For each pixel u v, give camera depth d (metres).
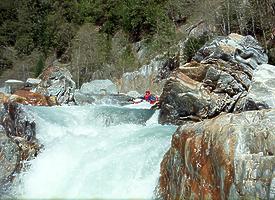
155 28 46.88
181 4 44.59
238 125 8.65
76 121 17.59
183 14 44.34
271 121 8.55
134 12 50.00
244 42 17.38
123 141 13.82
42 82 24.38
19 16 65.38
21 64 58.03
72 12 61.62
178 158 9.96
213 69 16.27
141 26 49.44
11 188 13.22
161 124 17.27
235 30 31.61
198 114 16.17
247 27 29.91
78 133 16.42
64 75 24.56
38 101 21.20
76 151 14.14
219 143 8.64
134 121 18.36
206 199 8.74
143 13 49.28
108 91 34.47
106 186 12.17
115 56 48.97
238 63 16.47
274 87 13.70
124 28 51.41
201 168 9.03
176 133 10.33
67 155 14.07
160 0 49.34
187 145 9.59
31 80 32.75
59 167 13.79
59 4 63.78
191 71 16.91
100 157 13.23
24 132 15.29
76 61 49.38
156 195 10.79
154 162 11.86
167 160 10.62
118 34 51.69
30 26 63.34
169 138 13.20
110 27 53.78
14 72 57.62
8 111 14.90
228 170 8.25
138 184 11.62
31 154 14.17
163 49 40.84
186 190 9.38
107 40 52.31
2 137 13.77
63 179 13.27
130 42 49.81
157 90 37.47
